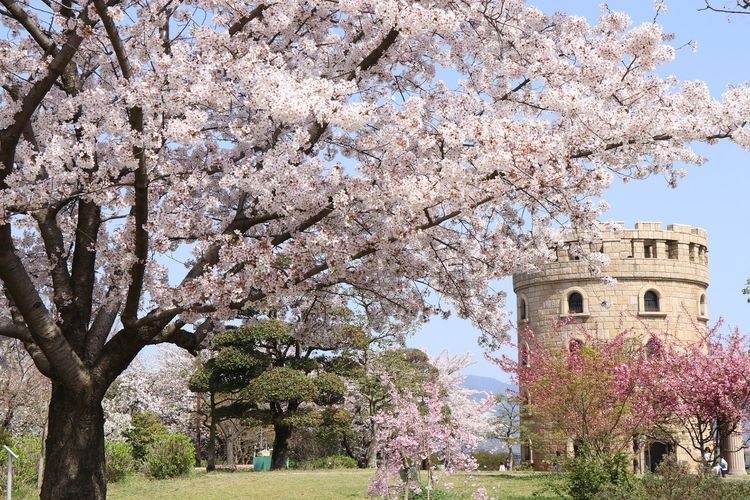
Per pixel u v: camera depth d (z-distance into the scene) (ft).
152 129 22.40
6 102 27.09
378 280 31.07
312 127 25.73
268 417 96.43
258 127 23.61
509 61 28.37
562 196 24.95
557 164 23.15
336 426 99.04
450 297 31.01
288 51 29.17
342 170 24.40
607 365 53.36
